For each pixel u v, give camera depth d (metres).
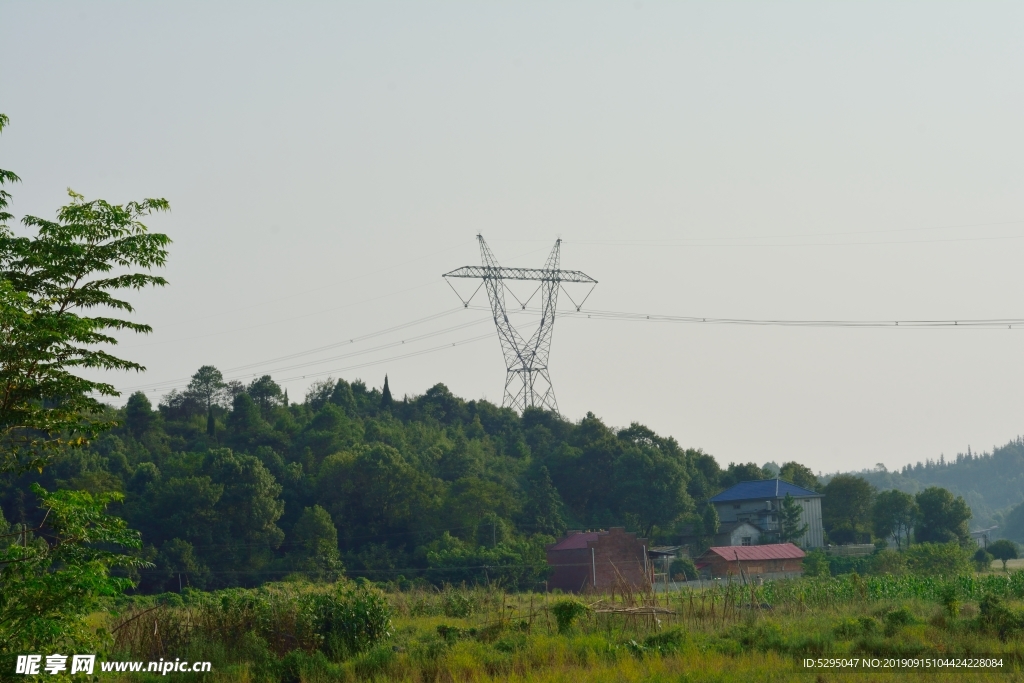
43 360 41.72
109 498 43.84
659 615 79.94
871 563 174.38
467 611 97.69
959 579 106.06
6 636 39.06
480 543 192.50
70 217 41.94
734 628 70.44
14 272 42.31
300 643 66.88
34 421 42.78
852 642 62.69
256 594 80.12
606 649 62.25
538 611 86.56
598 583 171.88
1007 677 49.94
